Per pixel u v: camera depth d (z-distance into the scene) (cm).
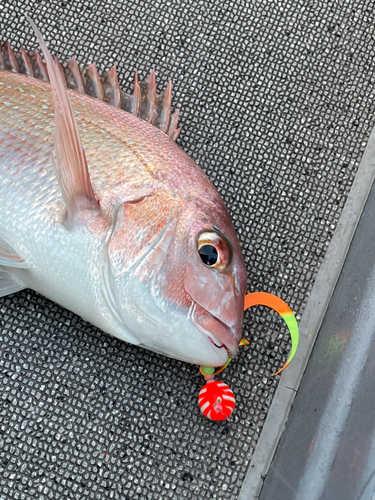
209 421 64
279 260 69
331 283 69
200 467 63
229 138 72
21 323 64
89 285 59
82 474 62
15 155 60
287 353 66
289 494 58
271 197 70
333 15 76
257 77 74
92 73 67
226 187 70
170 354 60
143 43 73
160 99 66
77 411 63
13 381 63
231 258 58
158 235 57
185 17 74
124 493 62
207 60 74
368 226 67
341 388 59
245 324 67
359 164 72
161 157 60
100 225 58
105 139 60
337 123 73
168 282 57
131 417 63
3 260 60
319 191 71
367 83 75
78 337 65
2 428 62
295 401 65
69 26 73
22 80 62
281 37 75
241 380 65
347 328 62
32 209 59
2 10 73
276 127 72
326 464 57
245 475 63
